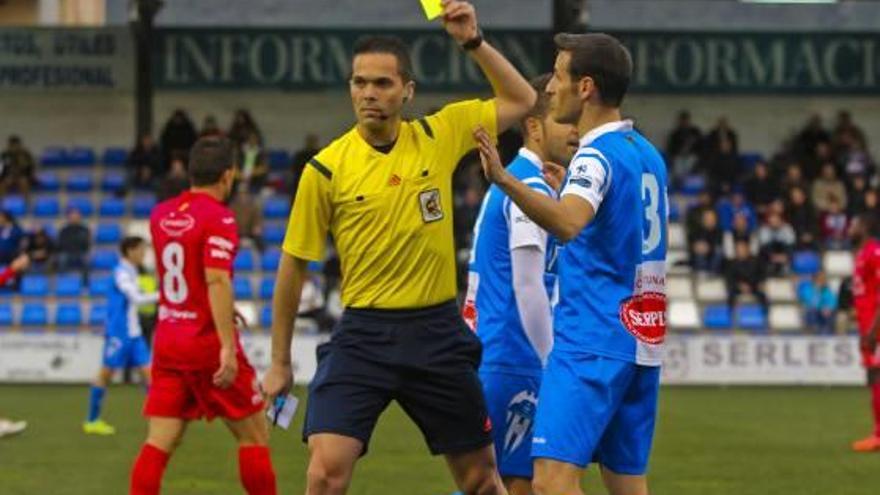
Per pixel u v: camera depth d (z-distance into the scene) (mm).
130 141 81375
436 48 78812
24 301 68938
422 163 18562
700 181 76625
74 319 68250
